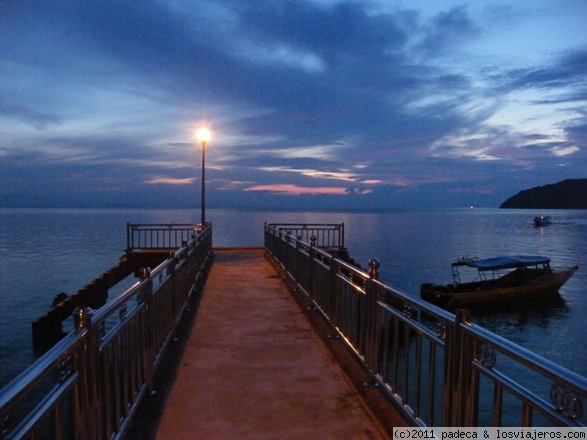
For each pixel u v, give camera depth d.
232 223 118.94
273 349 5.99
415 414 3.54
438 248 60.62
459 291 30.08
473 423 2.67
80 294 16.27
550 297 31.16
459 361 2.81
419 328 3.49
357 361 5.20
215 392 4.60
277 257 13.61
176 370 5.22
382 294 4.47
